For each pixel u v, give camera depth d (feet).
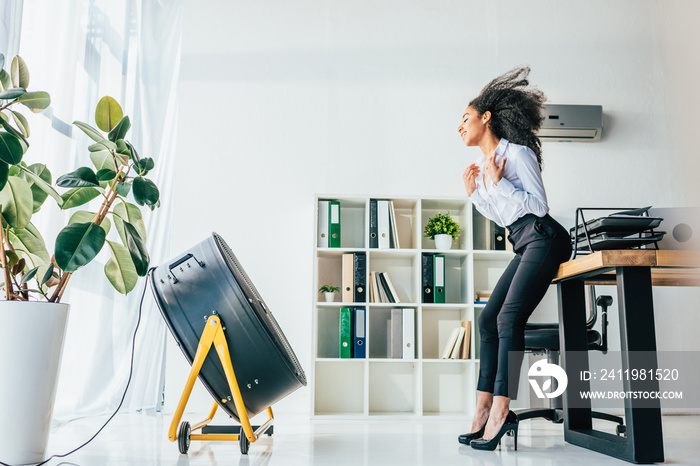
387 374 12.12
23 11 8.59
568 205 12.87
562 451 6.89
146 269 6.04
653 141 13.16
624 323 6.03
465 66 13.30
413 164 12.92
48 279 5.69
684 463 5.91
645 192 12.99
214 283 6.38
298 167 12.73
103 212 6.18
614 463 6.02
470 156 13.03
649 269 6.05
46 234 8.82
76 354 10.04
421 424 10.23
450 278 12.56
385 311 12.26
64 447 6.87
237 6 13.17
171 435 6.41
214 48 13.00
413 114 13.08
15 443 5.43
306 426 9.78
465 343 11.43
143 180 6.03
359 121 12.99
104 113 6.81
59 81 9.26
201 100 12.79
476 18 13.47
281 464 5.94
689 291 12.49
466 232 11.98
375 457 6.46
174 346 11.57
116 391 10.74
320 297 12.17
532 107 8.00
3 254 5.58
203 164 12.58
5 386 5.41
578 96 13.28
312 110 12.96
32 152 8.57
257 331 6.30
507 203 7.25
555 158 13.01
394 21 13.35
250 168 12.66
